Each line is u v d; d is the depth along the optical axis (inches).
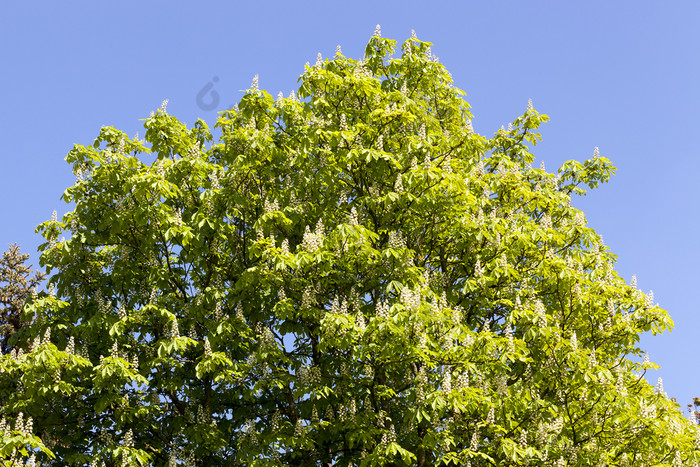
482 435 564.7
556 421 557.0
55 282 656.4
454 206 636.1
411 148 630.5
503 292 637.9
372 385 584.1
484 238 644.7
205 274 677.9
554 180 741.9
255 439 573.9
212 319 624.4
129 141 673.6
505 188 697.0
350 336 537.3
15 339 645.3
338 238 563.8
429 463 613.0
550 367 579.5
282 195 668.7
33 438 518.0
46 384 554.9
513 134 789.9
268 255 577.3
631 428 574.6
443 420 558.9
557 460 545.6
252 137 624.7
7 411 580.1
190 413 617.0
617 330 625.0
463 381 523.5
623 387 565.6
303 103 687.1
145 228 640.4
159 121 675.4
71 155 636.1
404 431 585.0
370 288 619.2
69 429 612.4
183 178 662.5
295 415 633.6
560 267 621.6
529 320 579.8
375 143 649.6
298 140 654.5
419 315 522.0
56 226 660.1
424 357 529.7
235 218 695.1
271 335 587.2
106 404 564.1
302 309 582.6
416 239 657.0
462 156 703.7
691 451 592.7
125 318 596.4
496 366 550.3
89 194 650.8
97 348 630.5
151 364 582.2
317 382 579.8
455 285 668.1
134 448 576.4
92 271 666.8
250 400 649.6
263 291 636.7
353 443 595.5
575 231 681.0
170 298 636.1
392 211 634.8
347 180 670.5
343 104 671.1
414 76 713.6
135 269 663.1
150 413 611.2
